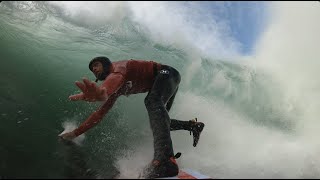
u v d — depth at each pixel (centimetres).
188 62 329
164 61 326
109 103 219
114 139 235
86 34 359
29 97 259
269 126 287
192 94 299
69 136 219
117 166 201
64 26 367
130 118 258
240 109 301
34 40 321
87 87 186
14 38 315
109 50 333
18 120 234
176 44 381
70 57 309
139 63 224
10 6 365
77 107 259
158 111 206
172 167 187
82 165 194
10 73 277
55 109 254
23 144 208
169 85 222
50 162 192
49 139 218
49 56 304
